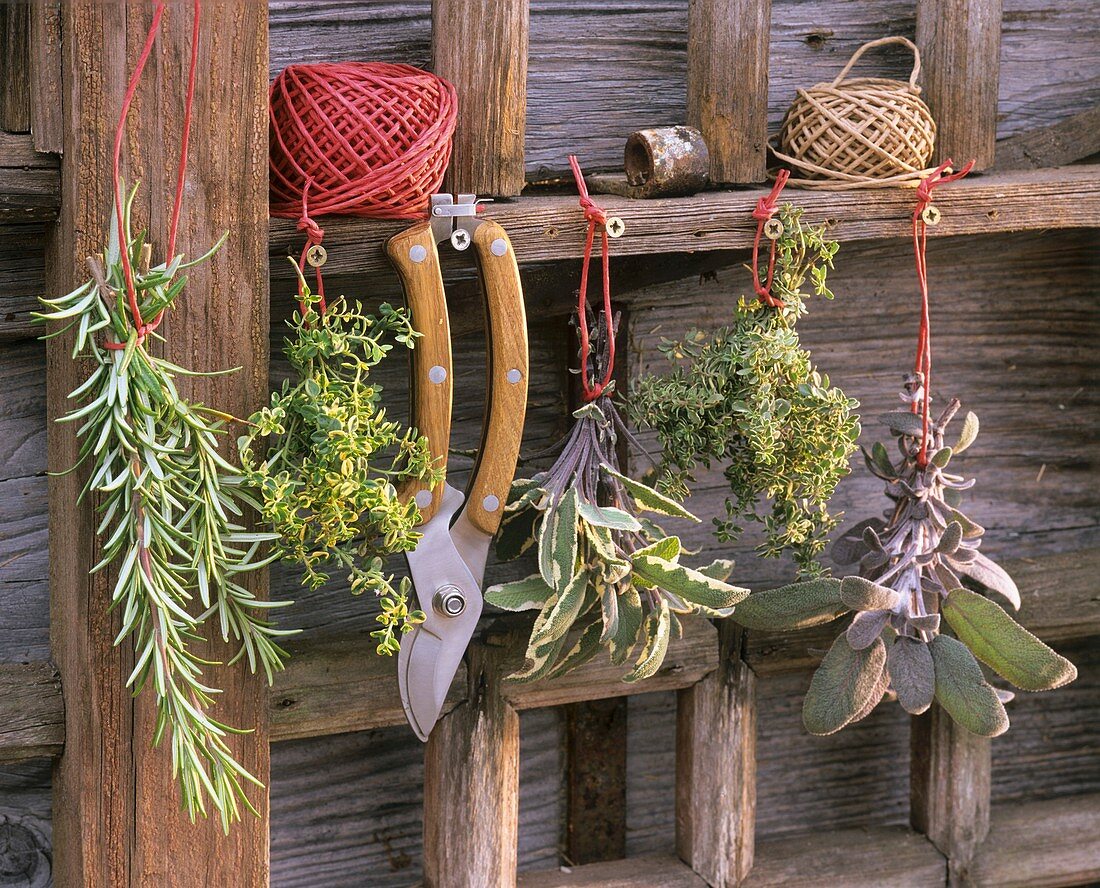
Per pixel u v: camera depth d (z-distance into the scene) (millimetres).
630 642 1156
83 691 1059
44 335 1144
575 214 1114
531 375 1368
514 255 1096
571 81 1318
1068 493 1598
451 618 1089
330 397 997
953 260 1492
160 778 1083
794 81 1384
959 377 1526
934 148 1302
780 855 1495
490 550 1365
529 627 1341
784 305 1170
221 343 1024
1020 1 1455
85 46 958
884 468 1275
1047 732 1669
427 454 1045
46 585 1234
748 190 1215
